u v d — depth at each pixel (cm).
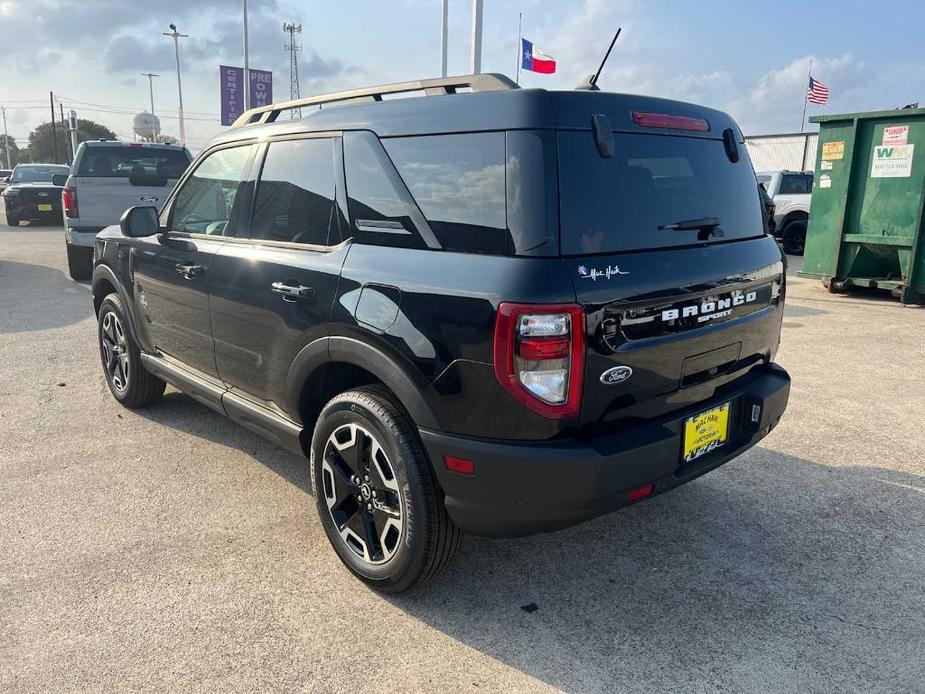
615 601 288
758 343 312
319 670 248
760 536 338
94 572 304
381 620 275
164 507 363
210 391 386
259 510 361
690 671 248
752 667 250
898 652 257
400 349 257
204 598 288
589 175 244
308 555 320
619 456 240
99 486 386
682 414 270
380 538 286
